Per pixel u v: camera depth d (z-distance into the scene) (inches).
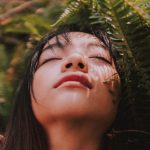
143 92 26.6
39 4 45.0
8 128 28.1
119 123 27.6
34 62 27.2
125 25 26.8
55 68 25.6
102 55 26.5
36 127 26.5
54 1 40.6
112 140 27.5
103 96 25.0
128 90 26.6
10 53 43.8
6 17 45.0
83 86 24.6
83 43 26.9
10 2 48.2
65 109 24.2
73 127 24.8
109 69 26.1
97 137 25.5
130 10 26.8
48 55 26.5
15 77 38.9
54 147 25.6
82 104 24.2
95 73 25.3
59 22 30.4
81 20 30.3
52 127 25.2
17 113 27.6
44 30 38.0
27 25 38.3
